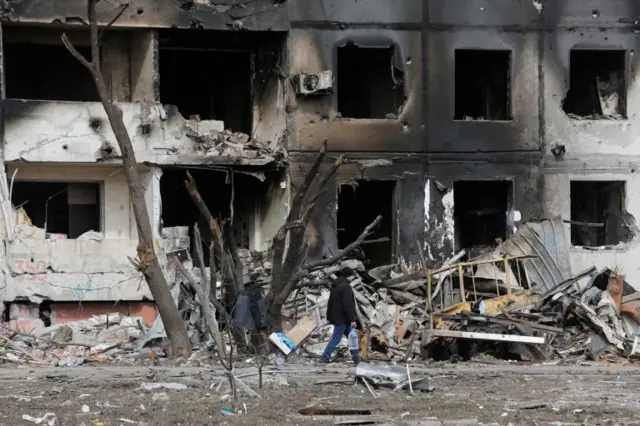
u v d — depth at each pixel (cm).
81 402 3069
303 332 4016
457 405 3066
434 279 4544
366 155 5316
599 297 4431
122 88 5278
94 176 5119
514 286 4628
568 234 5528
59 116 4944
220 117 5528
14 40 5125
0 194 4872
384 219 5519
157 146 5072
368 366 3431
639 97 5609
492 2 5441
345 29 5284
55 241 4934
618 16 5559
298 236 4219
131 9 5053
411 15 5353
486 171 5450
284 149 5241
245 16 5181
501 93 5628
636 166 5588
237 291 4281
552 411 3016
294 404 3059
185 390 3284
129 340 4528
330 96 5284
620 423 2855
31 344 4422
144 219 4197
